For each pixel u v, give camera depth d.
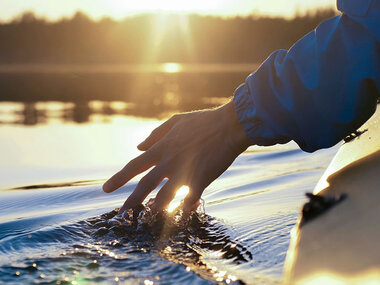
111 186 1.01
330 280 0.53
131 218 1.17
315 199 0.77
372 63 0.84
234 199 1.50
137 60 42.88
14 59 41.06
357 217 0.66
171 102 6.27
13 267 0.95
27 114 5.00
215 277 0.88
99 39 43.09
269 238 1.08
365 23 0.84
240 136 1.00
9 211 1.57
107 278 0.89
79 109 5.58
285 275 0.63
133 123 4.17
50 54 41.28
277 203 1.40
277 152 2.32
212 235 1.12
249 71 19.06
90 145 3.08
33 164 2.53
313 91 0.90
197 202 1.14
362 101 0.88
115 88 9.71
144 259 0.97
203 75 15.37
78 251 1.03
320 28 0.92
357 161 0.92
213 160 1.01
